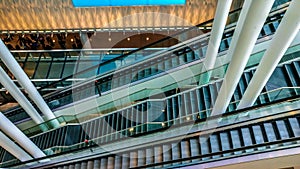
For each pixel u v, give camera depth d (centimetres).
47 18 948
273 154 435
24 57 789
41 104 609
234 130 503
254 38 346
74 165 578
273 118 472
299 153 425
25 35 943
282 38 330
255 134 480
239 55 377
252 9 312
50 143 611
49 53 791
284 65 519
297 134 452
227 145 491
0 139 501
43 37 941
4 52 494
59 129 627
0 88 675
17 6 921
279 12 483
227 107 496
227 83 439
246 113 475
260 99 470
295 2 287
